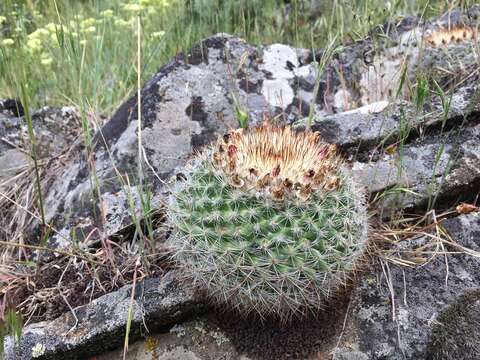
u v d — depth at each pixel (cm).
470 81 46
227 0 67
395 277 33
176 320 32
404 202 37
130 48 65
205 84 46
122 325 31
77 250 36
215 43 49
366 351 30
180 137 44
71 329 31
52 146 52
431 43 46
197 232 27
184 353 31
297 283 27
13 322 28
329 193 27
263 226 26
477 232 35
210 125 45
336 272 27
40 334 31
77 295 35
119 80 60
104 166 42
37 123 52
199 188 28
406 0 61
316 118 41
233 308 30
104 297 33
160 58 62
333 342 30
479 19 49
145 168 41
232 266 26
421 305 31
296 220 26
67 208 41
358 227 29
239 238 26
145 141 42
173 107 44
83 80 56
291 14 70
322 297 29
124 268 36
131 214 38
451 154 38
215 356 31
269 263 26
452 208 38
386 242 36
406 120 39
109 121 45
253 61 49
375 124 40
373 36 47
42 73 62
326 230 27
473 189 38
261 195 26
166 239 37
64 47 47
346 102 48
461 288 32
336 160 30
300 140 30
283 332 31
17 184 47
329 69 51
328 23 66
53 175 47
